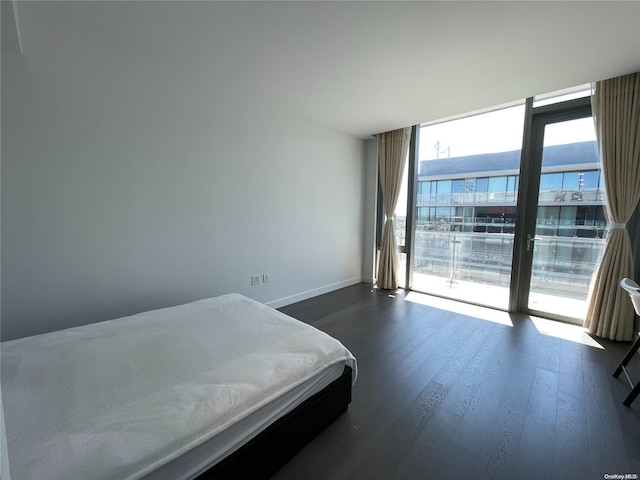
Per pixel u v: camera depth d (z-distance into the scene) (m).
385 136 4.32
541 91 2.76
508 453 1.42
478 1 1.58
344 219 4.43
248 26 1.85
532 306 3.33
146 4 1.66
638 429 1.57
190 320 1.93
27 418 1.02
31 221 1.86
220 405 1.11
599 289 2.69
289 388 1.30
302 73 2.47
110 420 1.02
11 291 1.82
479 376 2.08
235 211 3.00
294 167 3.56
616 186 2.56
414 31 1.87
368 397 1.85
